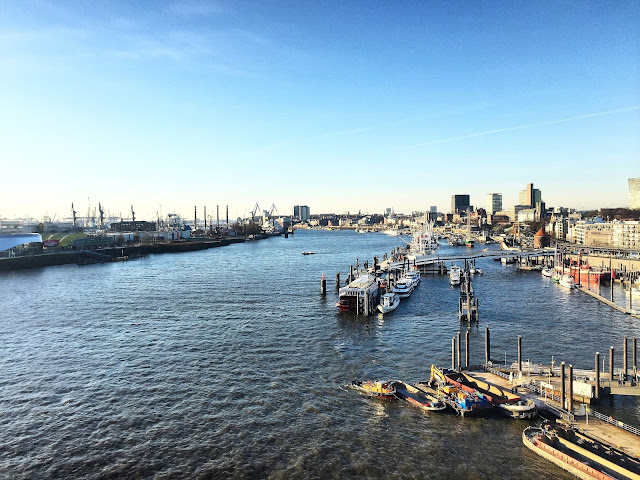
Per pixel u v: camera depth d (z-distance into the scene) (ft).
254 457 175.01
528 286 609.01
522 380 232.53
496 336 347.56
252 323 385.91
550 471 165.99
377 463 171.12
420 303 490.90
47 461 172.04
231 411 214.07
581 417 200.75
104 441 186.60
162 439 188.24
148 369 269.64
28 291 556.51
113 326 373.20
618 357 294.87
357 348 314.55
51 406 219.00
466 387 227.81
